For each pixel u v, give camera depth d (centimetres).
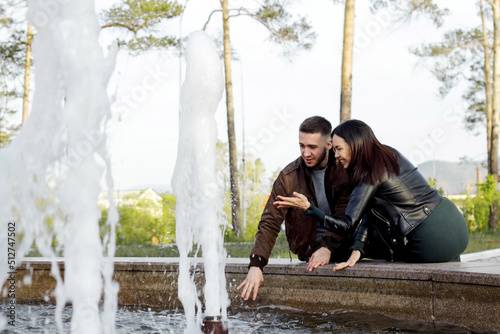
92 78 230
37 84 231
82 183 227
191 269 376
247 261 393
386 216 330
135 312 358
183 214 273
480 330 264
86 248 227
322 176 352
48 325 312
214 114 272
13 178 234
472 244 1009
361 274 314
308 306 338
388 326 282
